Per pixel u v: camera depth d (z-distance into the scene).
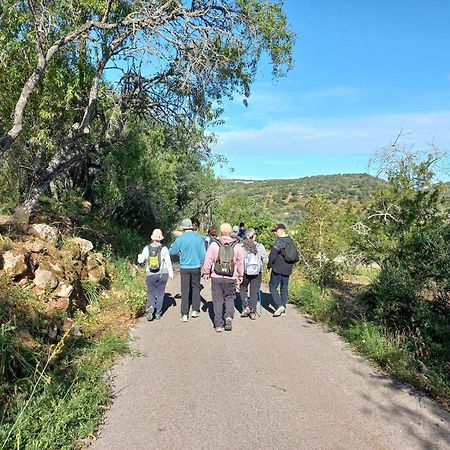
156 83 12.63
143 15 9.89
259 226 27.88
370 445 3.87
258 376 5.36
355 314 8.20
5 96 9.60
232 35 10.16
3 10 8.59
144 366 5.55
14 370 4.43
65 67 10.40
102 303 8.12
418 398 4.91
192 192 33.12
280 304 8.73
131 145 15.05
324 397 4.84
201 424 4.12
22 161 11.45
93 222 14.00
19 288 5.96
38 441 3.51
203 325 7.62
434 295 7.09
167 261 7.89
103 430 3.98
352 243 10.34
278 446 3.79
